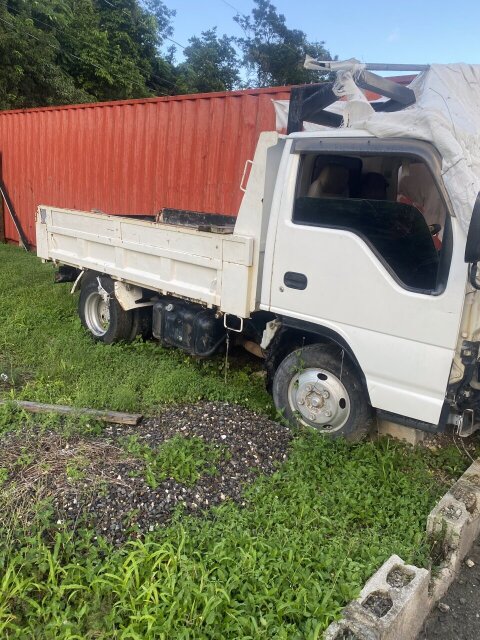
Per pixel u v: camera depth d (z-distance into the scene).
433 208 3.62
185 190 8.16
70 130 10.15
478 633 2.59
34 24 18.23
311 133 3.67
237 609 2.31
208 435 3.76
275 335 4.19
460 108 3.30
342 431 3.95
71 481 2.99
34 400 4.27
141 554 2.54
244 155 7.23
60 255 6.15
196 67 30.23
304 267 3.77
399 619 2.29
